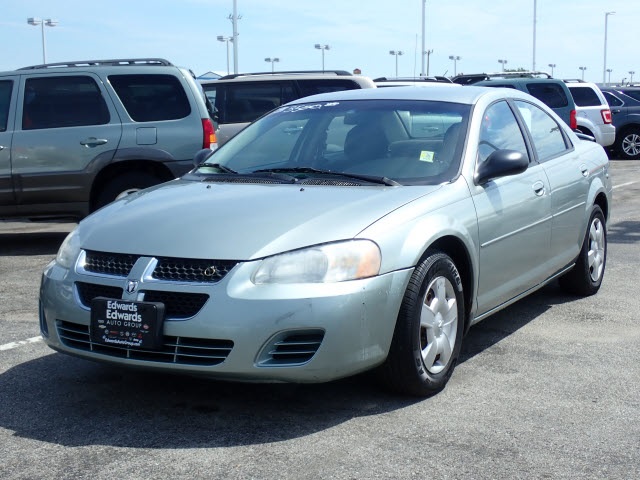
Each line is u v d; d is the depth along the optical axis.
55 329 4.20
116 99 8.91
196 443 3.78
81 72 8.91
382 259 3.96
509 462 3.55
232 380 3.81
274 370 3.73
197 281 3.83
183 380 4.64
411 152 4.89
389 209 4.20
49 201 8.83
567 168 6.04
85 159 8.78
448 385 4.54
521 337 5.50
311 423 4.00
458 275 4.50
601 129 20.27
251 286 3.76
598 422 4.01
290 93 12.53
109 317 3.93
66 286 4.15
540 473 3.45
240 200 4.36
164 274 3.91
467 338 5.48
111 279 4.01
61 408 4.24
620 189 14.81
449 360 4.46
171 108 9.03
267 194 4.44
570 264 6.21
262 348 3.72
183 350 3.82
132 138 8.85
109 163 8.82
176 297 3.85
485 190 4.86
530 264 5.42
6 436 3.89
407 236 4.11
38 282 7.47
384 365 4.15
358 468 3.50
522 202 5.21
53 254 8.96
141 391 4.48
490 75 20.11
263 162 5.15
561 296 6.65
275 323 3.71
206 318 3.74
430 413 4.12
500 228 4.92
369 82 12.55
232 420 4.05
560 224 5.82
